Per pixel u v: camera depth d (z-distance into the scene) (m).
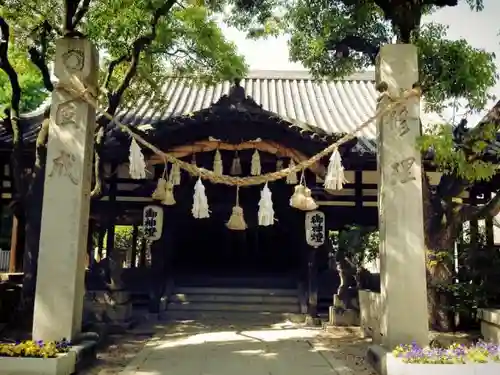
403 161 7.11
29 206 8.82
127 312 11.16
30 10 9.94
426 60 7.69
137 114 15.09
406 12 7.98
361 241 12.81
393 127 7.22
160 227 12.84
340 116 16.34
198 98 17.53
